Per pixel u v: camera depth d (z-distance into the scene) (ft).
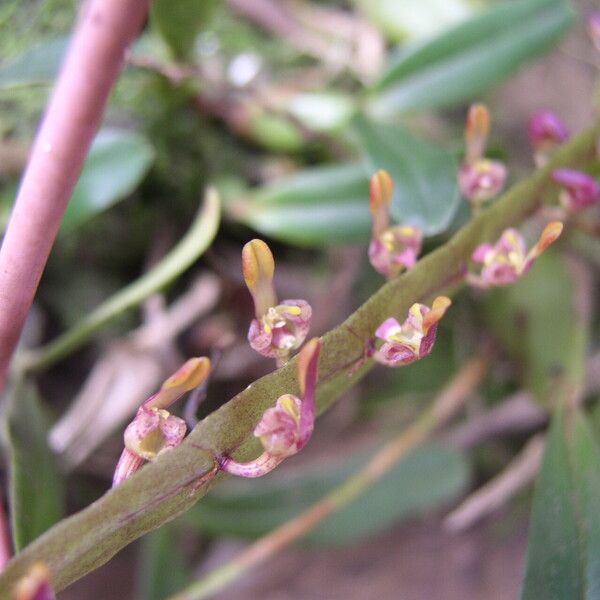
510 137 0.60
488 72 0.41
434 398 0.54
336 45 0.53
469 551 0.52
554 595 0.27
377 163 0.36
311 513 0.39
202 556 0.52
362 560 0.52
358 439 0.53
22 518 0.27
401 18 0.50
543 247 0.24
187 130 0.48
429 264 0.24
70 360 0.50
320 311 0.51
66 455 0.44
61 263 0.49
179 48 0.39
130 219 0.49
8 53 0.44
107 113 0.46
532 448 0.47
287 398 0.19
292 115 0.45
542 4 0.42
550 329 0.40
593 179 0.30
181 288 0.50
